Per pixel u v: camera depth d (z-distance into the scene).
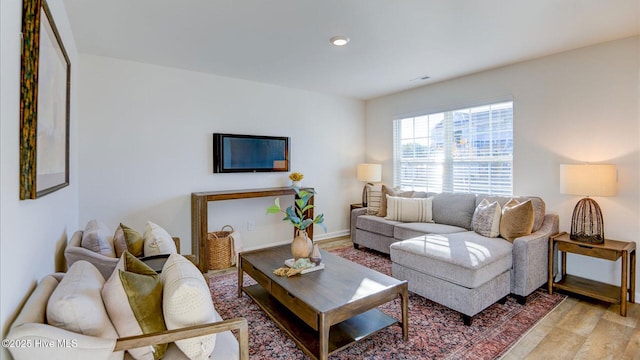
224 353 1.36
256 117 4.23
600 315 2.47
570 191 2.75
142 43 2.88
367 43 2.87
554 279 3.00
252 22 2.45
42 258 1.41
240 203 4.17
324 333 1.71
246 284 3.11
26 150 1.09
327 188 5.00
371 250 4.32
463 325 2.34
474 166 3.92
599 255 2.58
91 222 2.36
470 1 2.13
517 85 3.45
